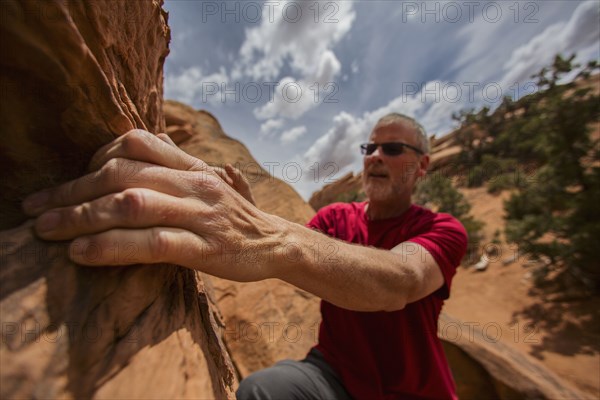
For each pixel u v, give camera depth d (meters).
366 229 1.57
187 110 5.97
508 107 18.67
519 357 2.99
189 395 0.46
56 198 0.45
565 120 6.40
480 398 2.76
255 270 0.51
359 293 0.71
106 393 0.38
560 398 2.38
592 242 5.76
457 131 21.84
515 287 7.32
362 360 1.24
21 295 0.38
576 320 5.49
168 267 0.60
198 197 0.47
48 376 0.36
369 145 1.75
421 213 1.47
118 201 0.40
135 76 0.65
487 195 14.44
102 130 0.52
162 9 0.75
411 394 1.25
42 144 0.51
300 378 1.17
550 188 6.95
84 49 0.43
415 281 0.91
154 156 0.45
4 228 0.46
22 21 0.38
